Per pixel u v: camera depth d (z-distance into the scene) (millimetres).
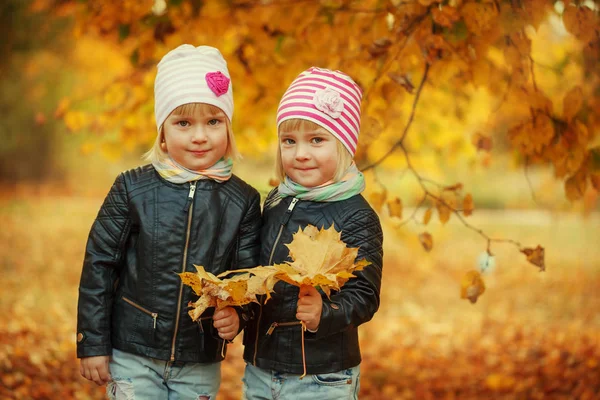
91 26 4508
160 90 2691
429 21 3477
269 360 2576
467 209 3699
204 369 2740
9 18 11555
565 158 3584
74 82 13688
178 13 4172
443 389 4938
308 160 2584
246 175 15383
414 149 5953
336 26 4035
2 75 14180
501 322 7547
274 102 4625
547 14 3604
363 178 2725
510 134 3662
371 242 2578
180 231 2635
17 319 6172
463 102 5527
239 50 4395
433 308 8367
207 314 2682
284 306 2566
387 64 3578
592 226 15023
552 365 5336
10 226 12523
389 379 5145
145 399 2625
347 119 2637
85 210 15391
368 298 2500
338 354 2568
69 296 7652
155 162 2719
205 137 2635
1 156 18984
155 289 2615
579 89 3494
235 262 2734
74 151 18906
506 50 3416
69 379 4562
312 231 2379
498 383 4996
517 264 11469
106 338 2609
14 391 4180
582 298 8883
